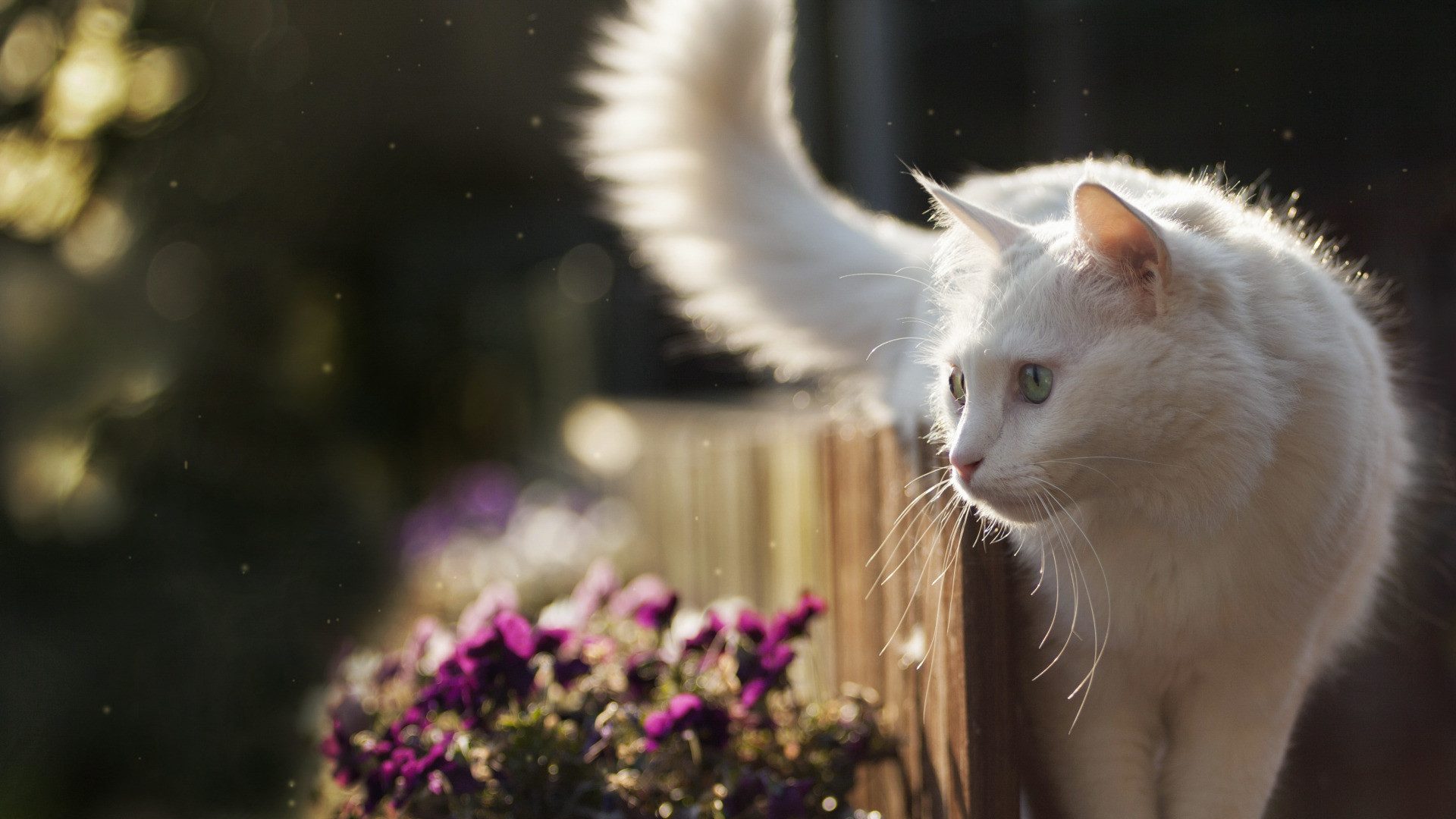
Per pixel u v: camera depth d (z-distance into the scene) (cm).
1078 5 262
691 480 228
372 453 412
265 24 351
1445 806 161
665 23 161
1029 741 135
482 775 137
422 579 278
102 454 312
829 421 164
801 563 162
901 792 141
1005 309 125
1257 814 134
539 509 342
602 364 499
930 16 290
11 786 263
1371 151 223
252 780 248
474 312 501
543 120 381
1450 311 200
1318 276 130
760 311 164
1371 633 156
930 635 136
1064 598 131
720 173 162
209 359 335
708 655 145
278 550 308
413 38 344
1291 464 125
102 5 342
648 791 137
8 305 355
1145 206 128
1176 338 122
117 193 347
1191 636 129
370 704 150
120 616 289
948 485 132
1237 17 244
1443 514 156
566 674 142
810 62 331
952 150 286
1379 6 224
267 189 363
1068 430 123
